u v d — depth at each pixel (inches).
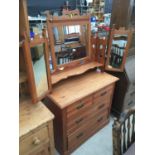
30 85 42.4
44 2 136.2
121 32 63.4
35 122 41.0
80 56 65.7
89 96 58.9
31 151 42.6
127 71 71.8
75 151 66.2
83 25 61.4
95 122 70.9
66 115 53.4
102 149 67.1
